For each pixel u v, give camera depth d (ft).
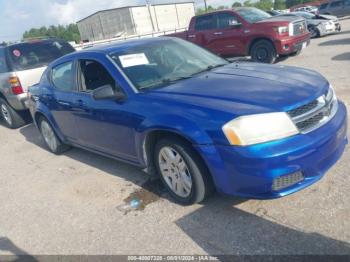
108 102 13.84
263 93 10.87
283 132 9.87
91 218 12.85
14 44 27.02
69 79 16.63
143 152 12.87
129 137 13.35
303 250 9.37
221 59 16.10
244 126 9.90
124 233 11.60
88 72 15.31
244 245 9.96
